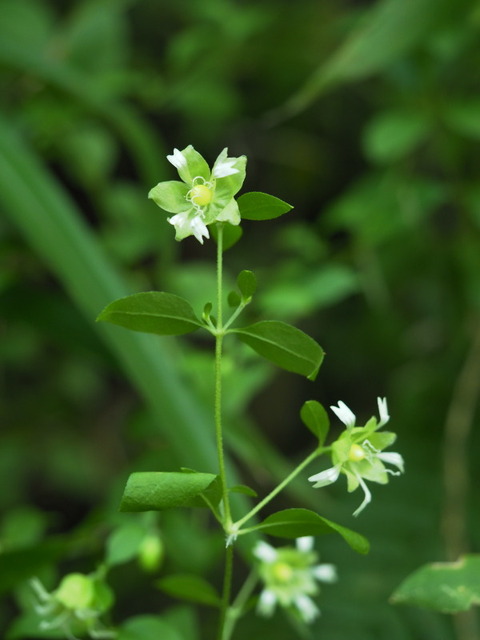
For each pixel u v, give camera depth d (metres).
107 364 0.54
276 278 0.56
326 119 0.77
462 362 0.65
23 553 0.41
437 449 0.63
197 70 0.67
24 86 0.65
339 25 0.67
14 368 0.75
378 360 0.75
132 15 0.80
